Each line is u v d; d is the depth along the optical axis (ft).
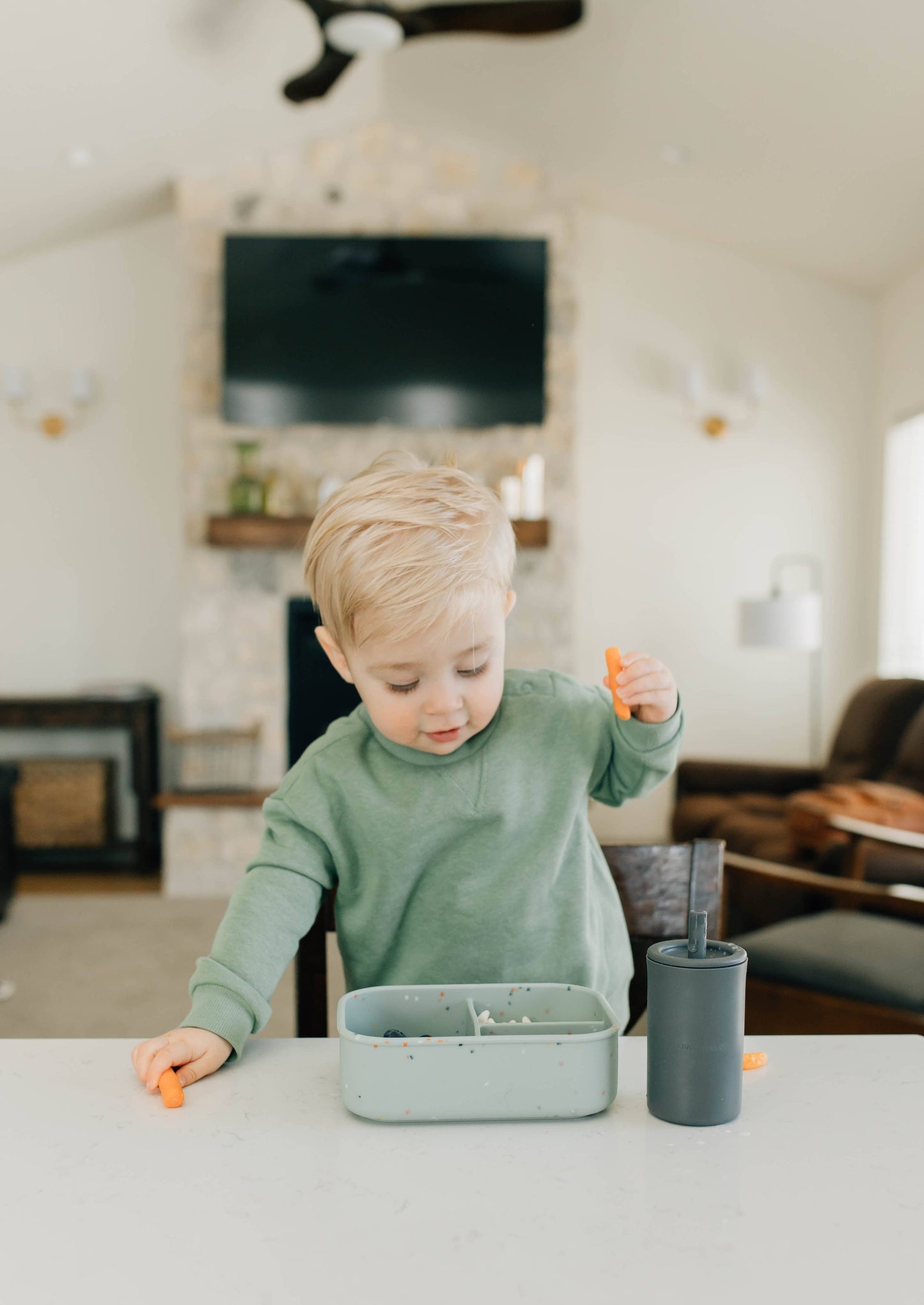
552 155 14.33
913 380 14.23
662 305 15.80
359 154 14.49
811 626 13.32
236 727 14.29
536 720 2.80
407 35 9.52
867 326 15.71
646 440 15.84
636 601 15.89
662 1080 1.99
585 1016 2.25
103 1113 2.03
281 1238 1.59
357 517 2.18
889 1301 1.45
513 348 14.28
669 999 1.98
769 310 15.76
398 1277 1.49
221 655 14.29
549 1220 1.64
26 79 11.09
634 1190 1.73
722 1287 1.47
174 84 12.11
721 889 3.30
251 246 14.10
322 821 2.65
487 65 12.56
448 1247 1.56
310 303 14.20
